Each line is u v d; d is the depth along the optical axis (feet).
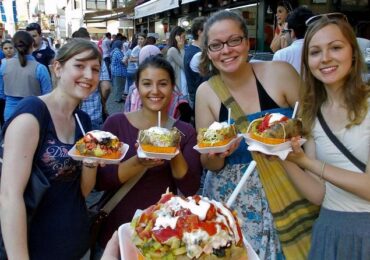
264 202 7.13
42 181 5.39
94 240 6.73
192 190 6.99
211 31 7.10
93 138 5.91
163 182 6.95
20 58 14.85
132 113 7.44
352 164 5.91
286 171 6.72
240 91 7.50
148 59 7.20
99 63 6.04
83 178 6.04
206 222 3.55
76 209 5.90
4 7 111.14
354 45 5.99
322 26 6.01
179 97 13.53
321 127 6.29
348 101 5.97
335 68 5.94
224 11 7.31
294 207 6.95
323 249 6.10
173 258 3.45
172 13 53.31
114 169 6.53
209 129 6.71
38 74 15.08
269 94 7.42
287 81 7.47
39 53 19.48
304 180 6.51
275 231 7.11
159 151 6.22
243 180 4.82
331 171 5.77
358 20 21.86
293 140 5.88
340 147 6.01
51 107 5.75
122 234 4.11
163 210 3.72
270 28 25.84
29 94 15.07
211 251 3.45
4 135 5.37
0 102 18.58
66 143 5.79
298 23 12.63
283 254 7.09
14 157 5.15
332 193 6.14
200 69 8.16
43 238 5.63
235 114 7.34
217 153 6.66
